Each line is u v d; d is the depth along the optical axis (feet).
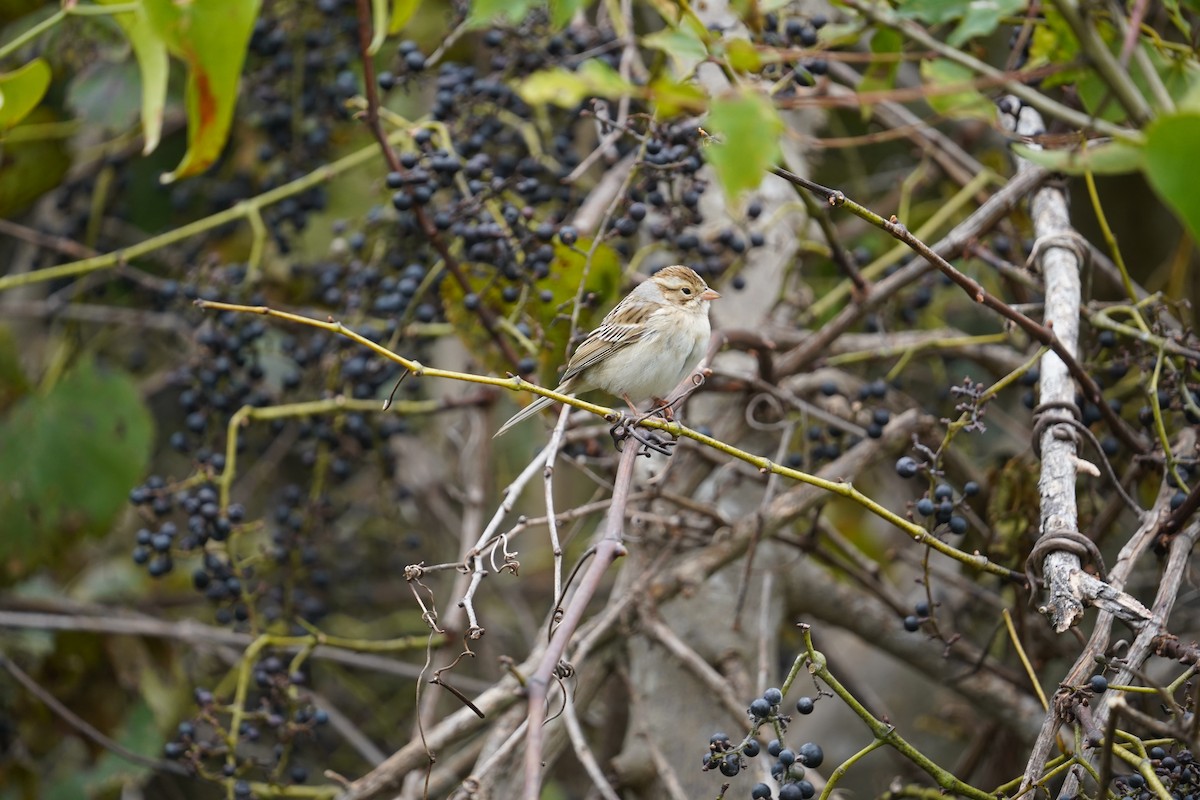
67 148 44.70
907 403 39.27
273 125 40.27
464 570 24.44
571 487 53.47
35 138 43.04
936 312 45.09
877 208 48.47
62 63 42.91
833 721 48.65
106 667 43.39
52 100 46.47
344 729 43.73
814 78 32.81
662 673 35.17
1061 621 23.95
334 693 49.60
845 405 38.75
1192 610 39.04
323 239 46.78
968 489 28.55
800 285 40.96
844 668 44.32
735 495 38.60
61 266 42.68
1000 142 46.14
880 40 29.86
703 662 33.78
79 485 42.86
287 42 40.24
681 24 28.02
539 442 52.95
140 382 48.70
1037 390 31.50
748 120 19.04
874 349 38.63
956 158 42.88
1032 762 23.98
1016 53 30.78
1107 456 32.07
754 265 39.52
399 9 30.01
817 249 37.99
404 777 32.71
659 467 36.27
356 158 38.81
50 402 43.19
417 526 50.67
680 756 34.35
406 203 31.94
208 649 46.37
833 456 35.60
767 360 34.50
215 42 26.58
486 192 31.99
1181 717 21.24
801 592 38.09
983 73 24.88
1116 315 34.68
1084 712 23.82
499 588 50.44
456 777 33.86
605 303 34.53
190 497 35.35
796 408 37.52
